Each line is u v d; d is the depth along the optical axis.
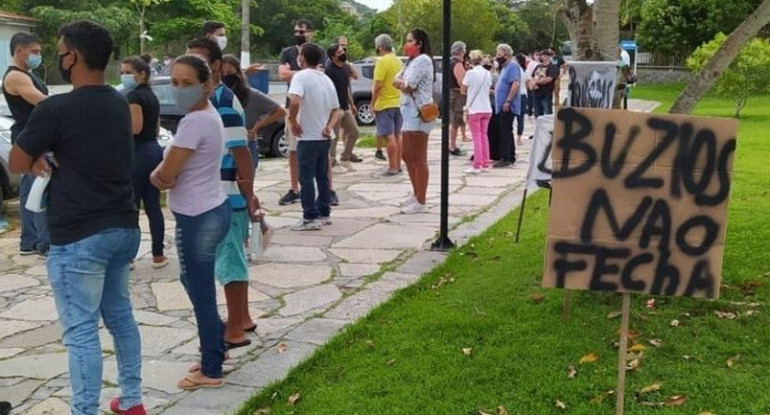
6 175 8.65
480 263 6.40
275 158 14.28
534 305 5.15
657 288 3.46
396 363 4.41
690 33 32.66
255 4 44.31
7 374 4.57
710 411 3.75
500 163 12.27
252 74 11.01
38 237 7.27
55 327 5.40
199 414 3.96
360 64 20.48
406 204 8.83
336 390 4.12
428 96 8.45
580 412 3.77
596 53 5.51
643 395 3.91
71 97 3.40
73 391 3.48
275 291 6.04
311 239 7.64
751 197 8.35
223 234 4.16
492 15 44.41
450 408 3.84
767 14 4.90
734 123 3.38
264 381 4.35
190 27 36.53
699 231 3.43
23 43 6.54
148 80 6.32
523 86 14.84
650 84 37.53
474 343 4.62
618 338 4.54
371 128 20.08
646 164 3.41
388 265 6.70
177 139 3.94
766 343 4.46
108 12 34.16
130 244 3.61
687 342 4.50
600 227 3.45
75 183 3.40
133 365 3.81
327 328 5.16
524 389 4.01
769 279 5.36
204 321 4.21
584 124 3.42
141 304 5.80
